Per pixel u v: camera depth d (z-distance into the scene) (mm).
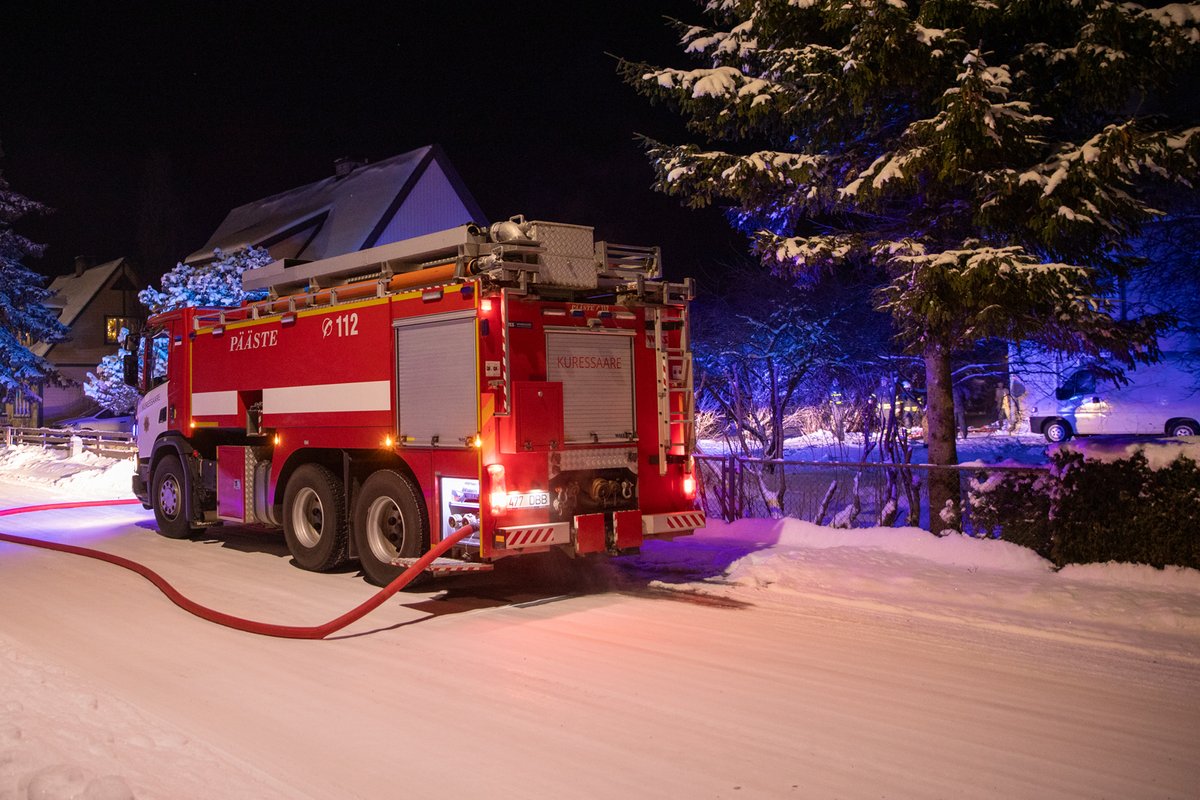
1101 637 7137
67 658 6898
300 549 10539
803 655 6789
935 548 10023
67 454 25625
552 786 4520
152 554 11844
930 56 9766
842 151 11547
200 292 25031
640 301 9383
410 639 7453
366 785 4523
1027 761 4785
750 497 13258
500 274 8336
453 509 8609
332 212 36656
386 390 9305
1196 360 20031
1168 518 8539
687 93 10953
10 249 37406
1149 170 10047
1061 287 9188
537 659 6805
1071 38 10234
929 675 6273
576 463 8758
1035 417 23156
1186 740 5074
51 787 4172
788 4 10445
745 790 4453
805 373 14758
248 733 5266
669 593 9047
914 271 9766
